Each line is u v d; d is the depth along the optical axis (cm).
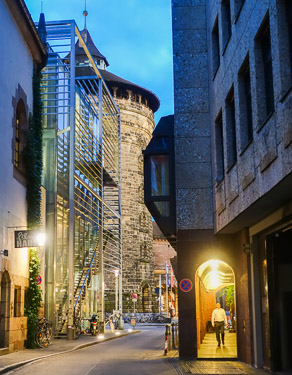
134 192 7025
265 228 1457
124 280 6850
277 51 1042
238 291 1767
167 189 1944
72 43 3309
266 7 1134
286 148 987
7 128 2025
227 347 2361
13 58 2114
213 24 1789
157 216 1952
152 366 1631
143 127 7188
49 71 3306
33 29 2272
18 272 2119
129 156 6994
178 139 1886
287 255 1437
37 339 2338
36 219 2328
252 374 1372
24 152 2289
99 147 4078
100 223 4059
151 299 7212
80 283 3619
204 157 1872
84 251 3706
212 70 1808
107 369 1552
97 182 4006
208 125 1884
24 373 1450
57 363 1747
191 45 1933
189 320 1806
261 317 1571
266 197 1185
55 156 3158
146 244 7169
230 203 1523
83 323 3750
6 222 1978
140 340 3272
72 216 3203
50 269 3062
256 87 1242
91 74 5928
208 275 2605
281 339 1411
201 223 1842
